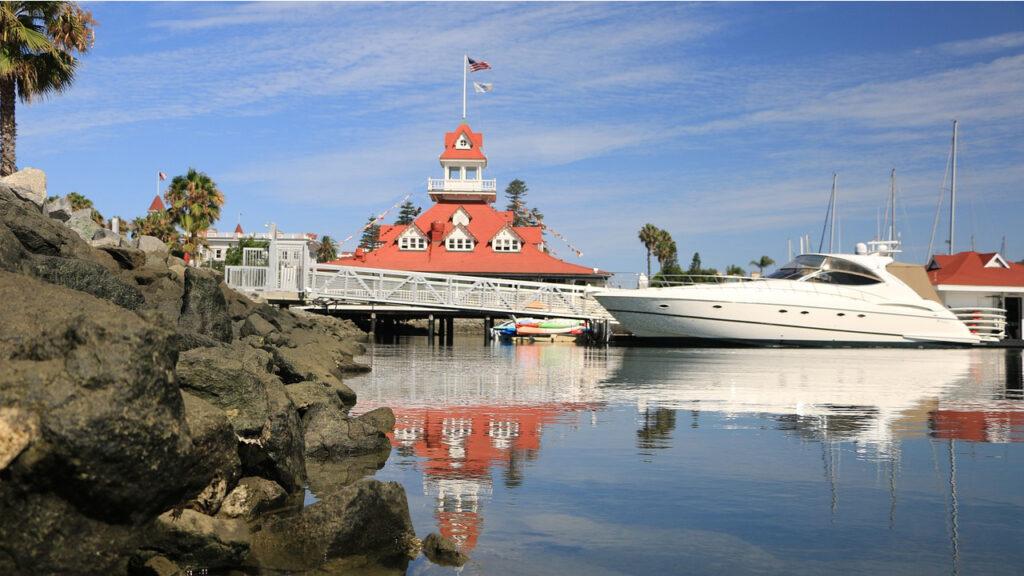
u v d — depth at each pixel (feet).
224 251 383.45
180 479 22.29
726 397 72.74
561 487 35.94
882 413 62.18
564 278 235.61
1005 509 32.58
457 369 103.35
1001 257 200.23
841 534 28.99
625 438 49.24
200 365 30.89
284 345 89.66
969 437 50.39
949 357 144.36
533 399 69.36
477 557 26.03
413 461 41.50
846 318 166.71
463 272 232.12
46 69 94.07
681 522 30.40
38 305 24.18
